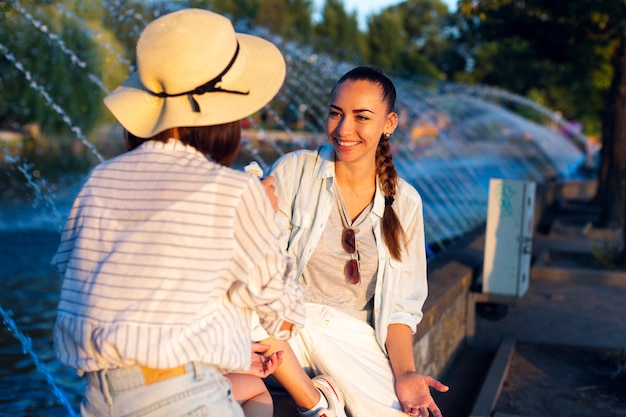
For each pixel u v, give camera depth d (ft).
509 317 21.31
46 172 54.24
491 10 38.55
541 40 41.11
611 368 16.58
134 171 6.30
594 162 91.81
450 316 16.72
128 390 6.01
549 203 44.37
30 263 30.22
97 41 51.08
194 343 6.02
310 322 9.03
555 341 18.58
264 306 6.47
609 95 39.65
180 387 6.03
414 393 8.98
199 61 6.24
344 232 9.21
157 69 6.26
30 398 17.19
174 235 5.99
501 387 15.06
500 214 19.13
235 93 6.50
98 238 6.16
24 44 51.01
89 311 6.00
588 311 22.16
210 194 6.12
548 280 26.76
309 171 9.37
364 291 9.32
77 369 6.22
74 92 54.08
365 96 8.85
